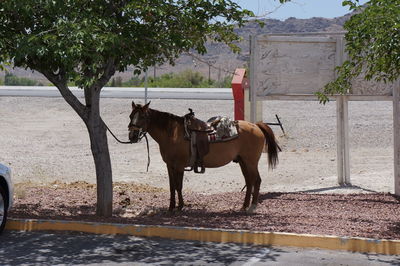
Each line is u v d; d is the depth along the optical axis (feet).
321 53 50.19
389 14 29.45
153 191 50.78
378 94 49.62
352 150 75.00
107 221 34.40
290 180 55.83
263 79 50.24
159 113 38.01
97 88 35.83
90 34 30.17
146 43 35.17
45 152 77.10
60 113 107.55
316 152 73.05
